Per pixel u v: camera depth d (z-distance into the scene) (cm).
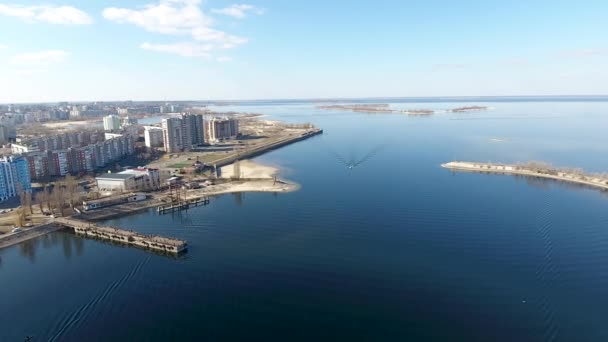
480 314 12194
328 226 19650
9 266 16150
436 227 19050
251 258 16312
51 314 12575
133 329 11788
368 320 12025
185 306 12912
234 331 11600
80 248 18088
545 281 13962
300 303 12962
